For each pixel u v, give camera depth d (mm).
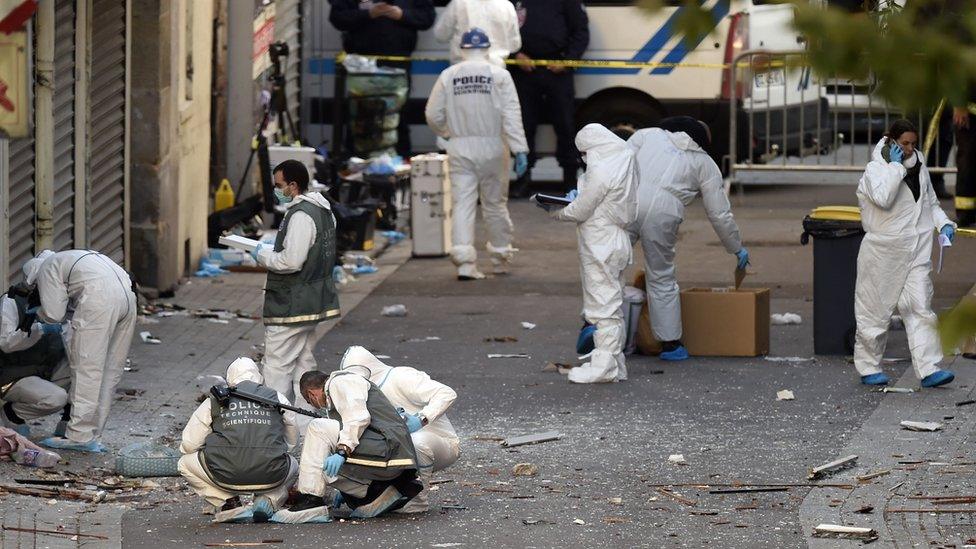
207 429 26609
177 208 52469
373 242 62031
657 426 34938
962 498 27953
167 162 50969
